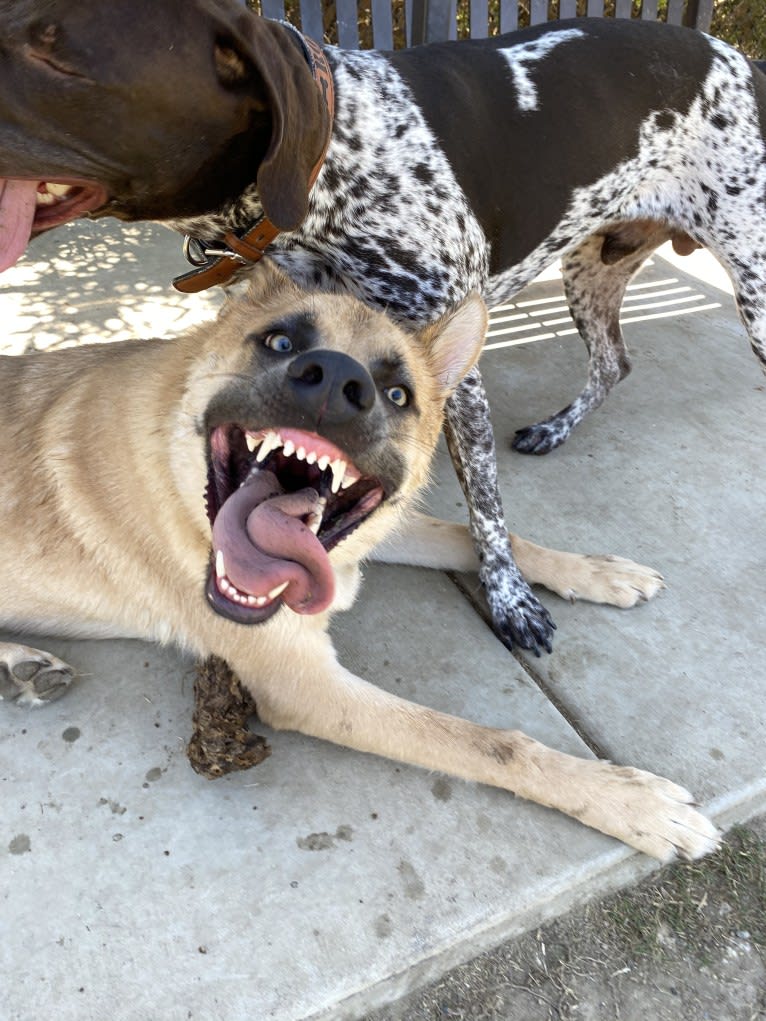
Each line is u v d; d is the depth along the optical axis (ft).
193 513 1.91
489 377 3.68
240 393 1.65
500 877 1.82
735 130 2.67
